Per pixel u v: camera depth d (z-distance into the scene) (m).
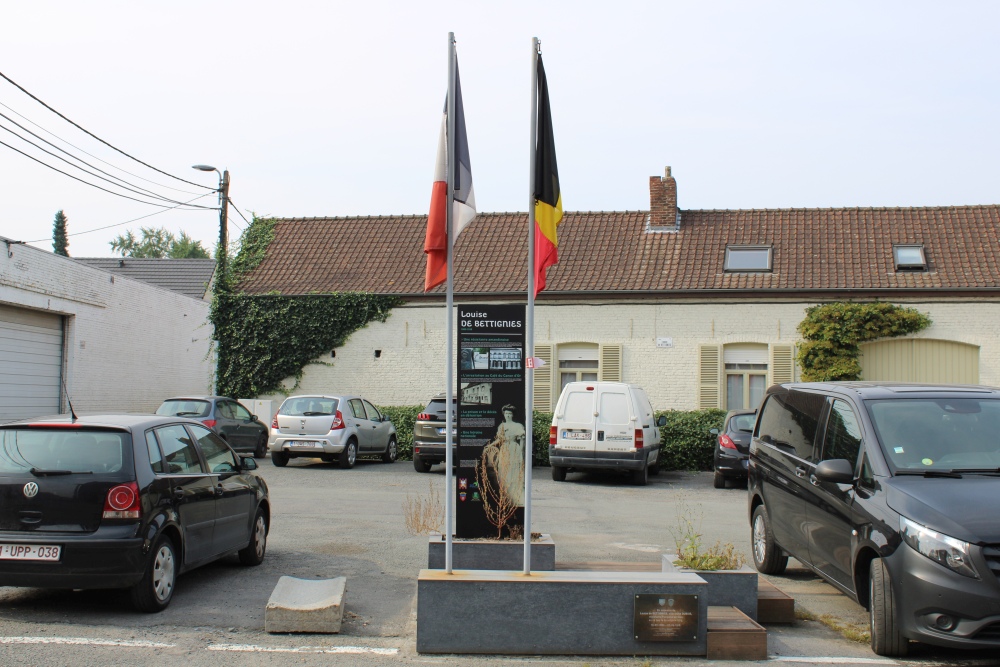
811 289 22.19
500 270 24.38
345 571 9.09
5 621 7.00
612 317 23.22
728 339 22.69
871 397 7.59
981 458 6.92
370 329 24.59
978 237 23.25
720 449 17.94
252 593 8.10
